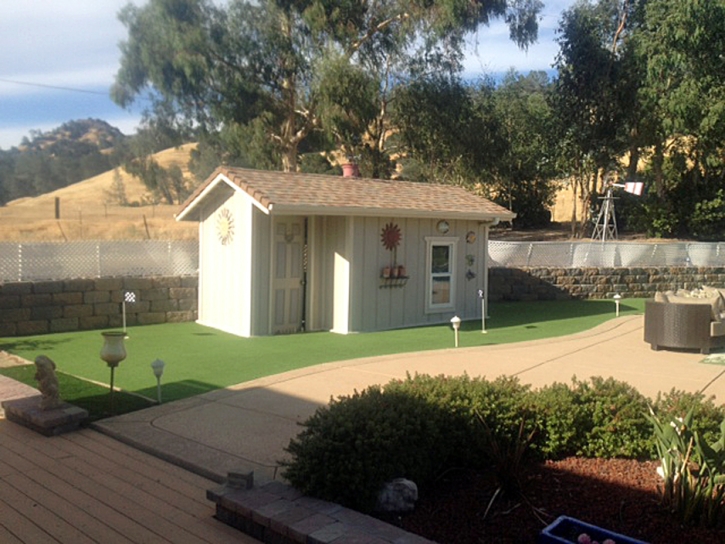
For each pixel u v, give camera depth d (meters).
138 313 13.41
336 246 12.82
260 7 26.86
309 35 26.56
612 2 27.59
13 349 10.63
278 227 12.55
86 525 4.31
